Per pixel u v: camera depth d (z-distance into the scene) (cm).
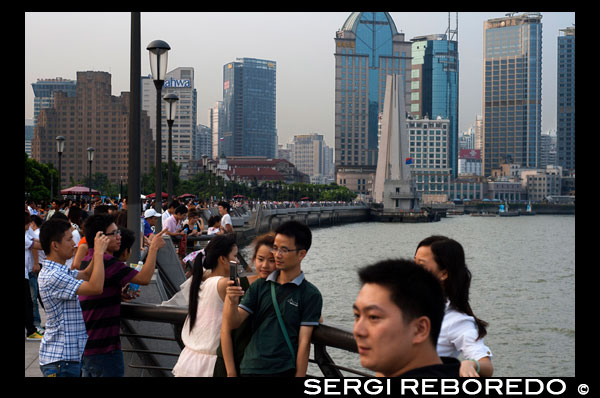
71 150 17725
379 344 249
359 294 257
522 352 2680
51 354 564
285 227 475
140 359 767
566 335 3014
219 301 543
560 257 7975
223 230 1697
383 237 11431
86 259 630
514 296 4456
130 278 598
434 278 256
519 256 8156
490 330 3155
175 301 639
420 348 255
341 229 14838
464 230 15162
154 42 1825
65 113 17775
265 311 482
